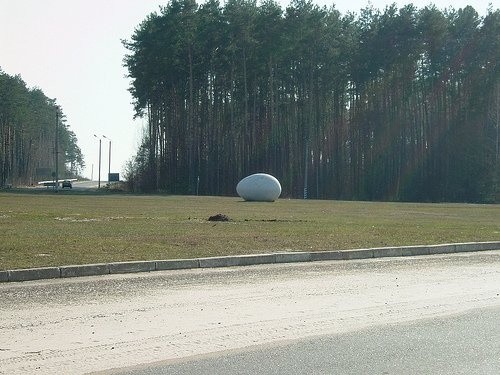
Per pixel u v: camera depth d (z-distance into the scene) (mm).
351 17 83438
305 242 19781
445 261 17125
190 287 12523
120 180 103875
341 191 87000
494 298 11953
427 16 78750
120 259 15164
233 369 7621
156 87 81500
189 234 21984
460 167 83000
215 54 80188
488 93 81500
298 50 79750
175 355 8094
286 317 10125
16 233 21328
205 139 85312
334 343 8789
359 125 86750
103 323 9492
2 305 10641
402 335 9273
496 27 79812
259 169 85500
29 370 7391
